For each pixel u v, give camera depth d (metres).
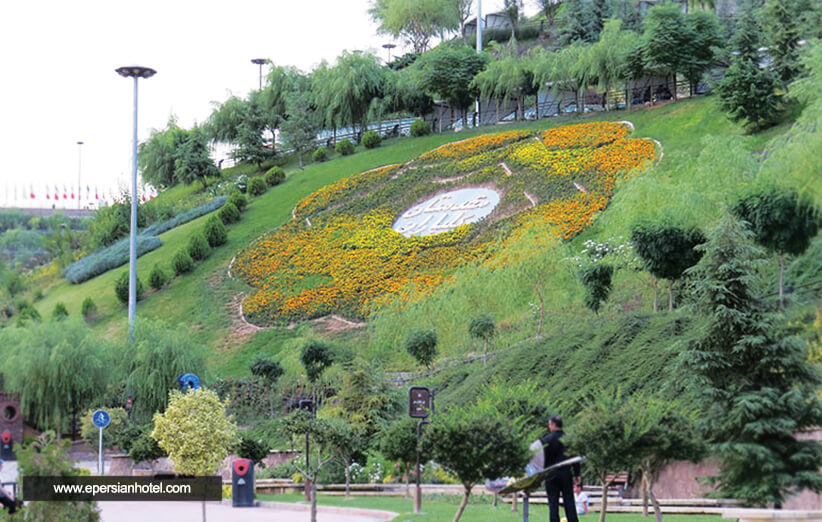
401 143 66.31
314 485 14.41
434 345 32.66
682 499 16.31
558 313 35.50
